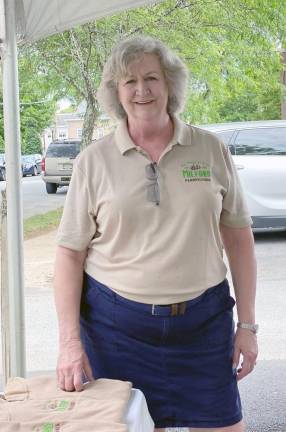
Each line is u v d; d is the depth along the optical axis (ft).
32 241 33.17
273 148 26.91
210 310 6.93
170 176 6.69
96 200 6.81
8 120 9.04
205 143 6.94
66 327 6.82
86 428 5.33
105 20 28.66
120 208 6.61
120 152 6.76
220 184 6.94
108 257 6.86
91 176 6.81
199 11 30.14
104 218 6.76
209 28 31.76
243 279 7.36
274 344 15.06
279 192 26.63
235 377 7.27
